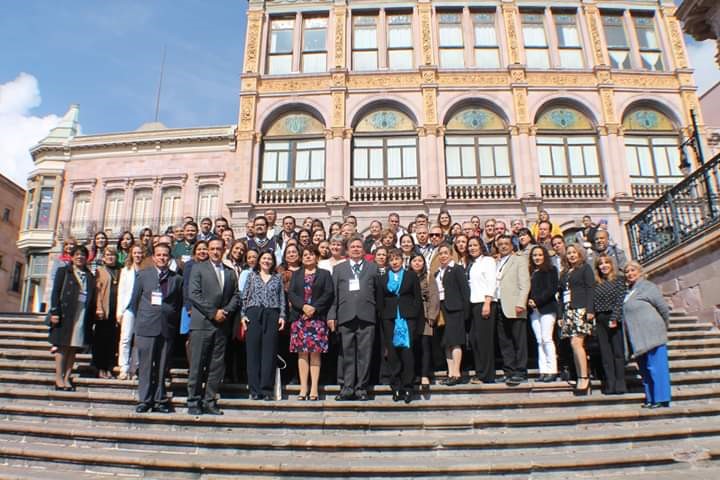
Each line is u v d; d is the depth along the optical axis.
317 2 20.83
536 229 10.05
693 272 10.48
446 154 19.34
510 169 19.14
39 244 21.81
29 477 5.14
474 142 19.45
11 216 32.78
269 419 6.01
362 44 20.67
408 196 18.62
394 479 5.06
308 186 19.17
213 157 21.53
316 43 20.75
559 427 6.04
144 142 21.89
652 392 6.52
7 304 31.92
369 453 5.51
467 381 7.18
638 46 20.55
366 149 19.45
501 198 18.23
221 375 6.48
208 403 6.34
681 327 9.65
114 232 21.25
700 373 7.52
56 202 22.09
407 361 6.55
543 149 19.34
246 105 19.59
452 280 7.17
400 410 6.38
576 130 19.45
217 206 21.05
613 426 6.11
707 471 5.18
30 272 21.95
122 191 21.95
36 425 6.26
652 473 5.17
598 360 7.39
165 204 21.44
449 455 5.50
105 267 7.92
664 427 5.94
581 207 18.23
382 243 8.23
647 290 6.75
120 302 7.64
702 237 10.04
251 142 19.19
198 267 6.59
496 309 7.33
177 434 5.83
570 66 20.31
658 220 11.97
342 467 5.07
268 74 20.34
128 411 6.43
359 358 6.69
